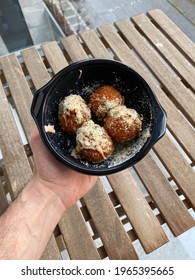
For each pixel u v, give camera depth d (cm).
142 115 25
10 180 36
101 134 24
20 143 38
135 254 32
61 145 24
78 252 32
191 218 34
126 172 37
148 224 33
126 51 48
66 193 29
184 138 39
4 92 43
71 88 26
